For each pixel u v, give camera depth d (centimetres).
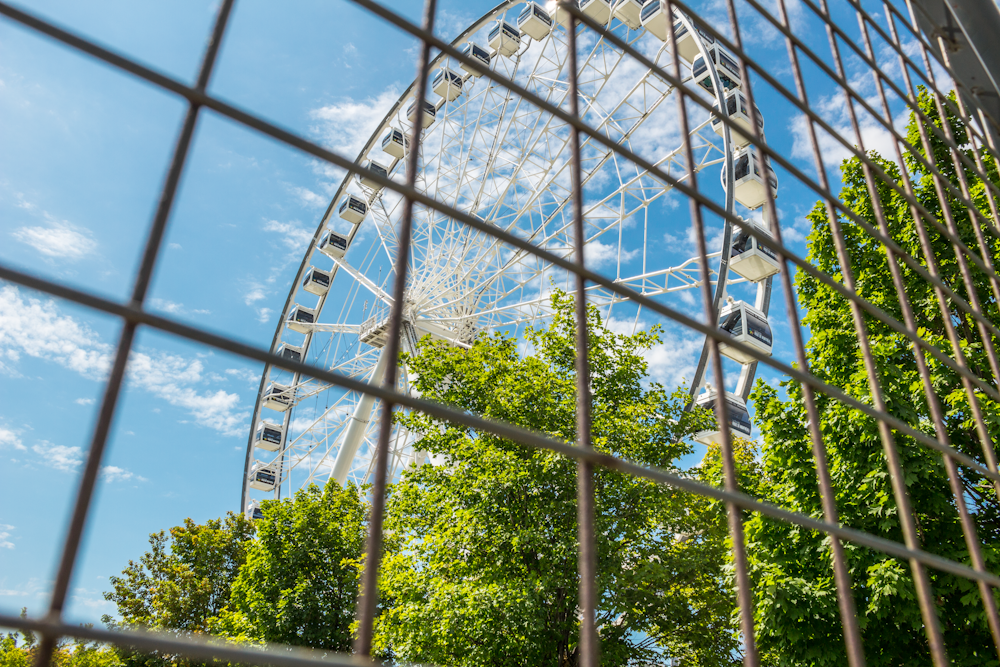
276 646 2058
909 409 1146
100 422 101
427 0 170
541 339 1819
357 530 2308
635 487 1530
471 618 1334
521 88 176
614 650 1379
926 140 317
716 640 1477
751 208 2594
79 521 95
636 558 1495
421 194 150
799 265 216
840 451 1210
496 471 1525
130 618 2783
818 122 257
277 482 4022
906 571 1056
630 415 1648
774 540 1255
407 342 3316
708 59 2695
